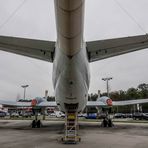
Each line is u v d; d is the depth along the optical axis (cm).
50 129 1509
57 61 807
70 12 473
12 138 1037
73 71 834
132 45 830
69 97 1035
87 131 1402
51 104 1603
